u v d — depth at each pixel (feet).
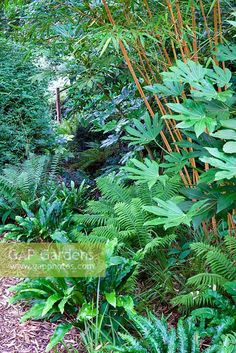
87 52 8.36
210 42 6.01
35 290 5.88
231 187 3.99
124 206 7.25
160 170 8.20
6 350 5.56
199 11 6.93
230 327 4.91
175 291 6.36
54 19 6.98
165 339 4.75
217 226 7.08
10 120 12.33
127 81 9.46
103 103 10.19
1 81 12.32
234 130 3.91
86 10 6.78
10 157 11.57
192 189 4.39
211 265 5.75
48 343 5.63
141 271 6.80
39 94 13.44
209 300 5.57
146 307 6.02
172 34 5.75
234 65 7.37
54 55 9.10
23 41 7.57
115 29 5.22
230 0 7.13
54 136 13.43
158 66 7.21
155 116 5.95
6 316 6.25
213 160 3.40
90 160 13.37
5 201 9.86
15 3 6.58
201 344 5.27
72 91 10.47
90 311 5.49
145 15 6.31
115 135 9.97
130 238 7.17
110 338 5.40
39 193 10.20
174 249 6.91
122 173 9.09
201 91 3.90
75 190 10.28
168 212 4.06
